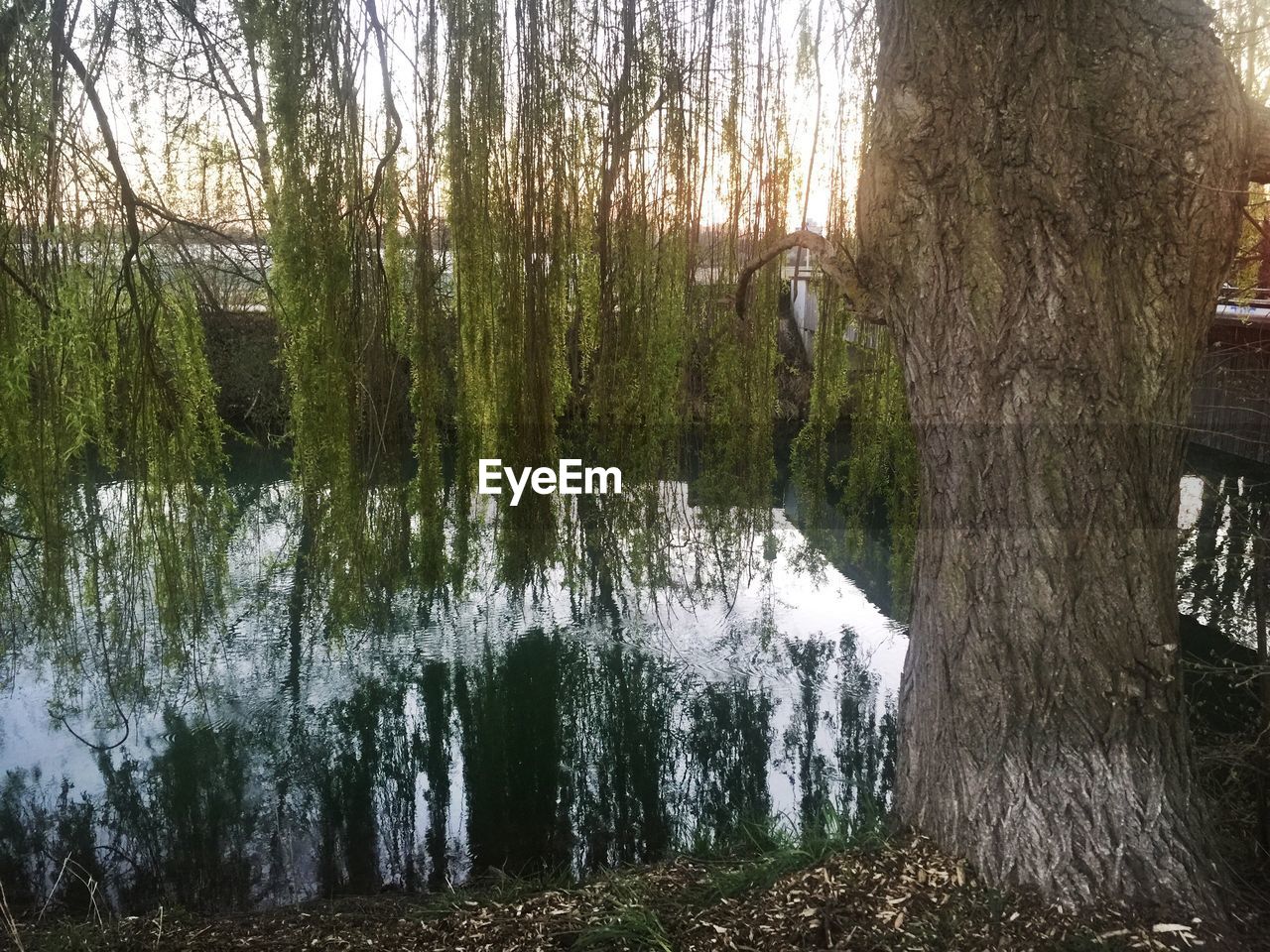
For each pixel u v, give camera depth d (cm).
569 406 599
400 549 484
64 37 424
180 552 513
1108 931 209
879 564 765
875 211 255
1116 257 223
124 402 491
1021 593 232
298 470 473
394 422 475
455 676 701
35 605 509
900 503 611
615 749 610
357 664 714
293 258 422
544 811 519
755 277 577
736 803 502
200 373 529
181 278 522
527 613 731
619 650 686
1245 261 342
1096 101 221
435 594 679
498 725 642
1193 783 234
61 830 488
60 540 470
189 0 455
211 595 570
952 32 230
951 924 219
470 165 502
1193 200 220
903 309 251
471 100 498
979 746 239
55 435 459
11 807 512
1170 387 229
